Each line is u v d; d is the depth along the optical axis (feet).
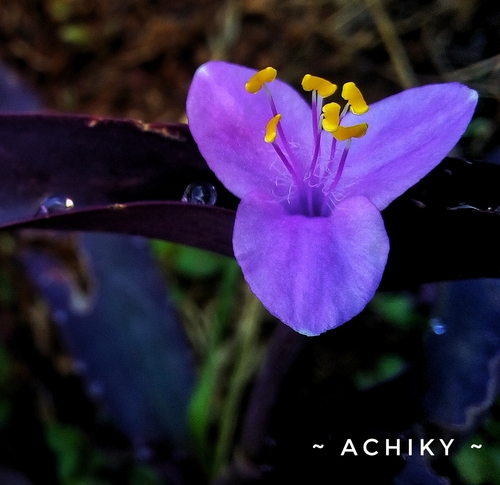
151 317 0.51
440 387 0.40
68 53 0.69
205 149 0.32
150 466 0.50
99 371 0.51
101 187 0.35
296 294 0.29
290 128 0.34
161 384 0.51
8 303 0.65
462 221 0.31
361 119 0.33
